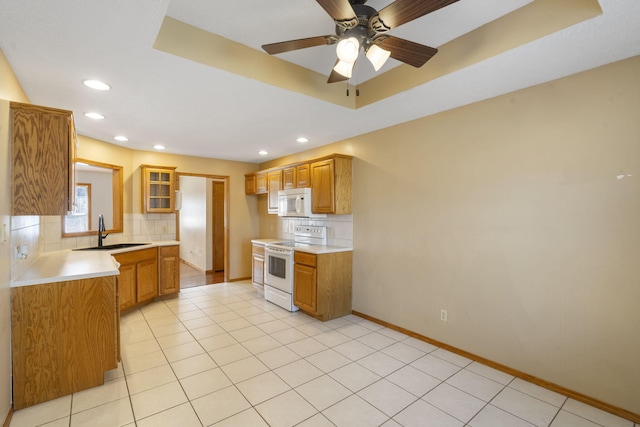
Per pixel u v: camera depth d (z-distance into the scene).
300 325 3.42
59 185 2.09
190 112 2.90
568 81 2.14
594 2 1.52
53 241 3.34
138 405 1.97
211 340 3.00
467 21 1.91
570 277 2.12
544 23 1.69
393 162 3.34
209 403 2.00
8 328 1.87
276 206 4.85
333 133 3.68
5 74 1.86
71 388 2.09
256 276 4.75
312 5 1.75
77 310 2.11
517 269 2.38
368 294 3.61
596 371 2.01
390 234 3.37
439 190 2.91
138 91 2.40
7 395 1.83
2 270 1.76
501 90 2.40
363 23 1.49
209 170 5.32
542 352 2.24
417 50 1.66
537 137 2.28
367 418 1.87
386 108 2.81
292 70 2.43
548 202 2.22
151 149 4.59
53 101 2.59
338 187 3.74
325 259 3.57
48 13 1.46
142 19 1.53
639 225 1.87
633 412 1.87
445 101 2.63
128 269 3.66
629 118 1.90
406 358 2.65
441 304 2.88
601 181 2.00
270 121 3.20
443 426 1.81
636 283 1.88
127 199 4.44
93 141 3.86
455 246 2.78
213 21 1.90
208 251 6.61
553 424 1.84
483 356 2.57
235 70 2.12
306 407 1.97
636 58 1.88
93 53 1.84
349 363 2.55
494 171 2.52
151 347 2.83
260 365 2.51
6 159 1.88
